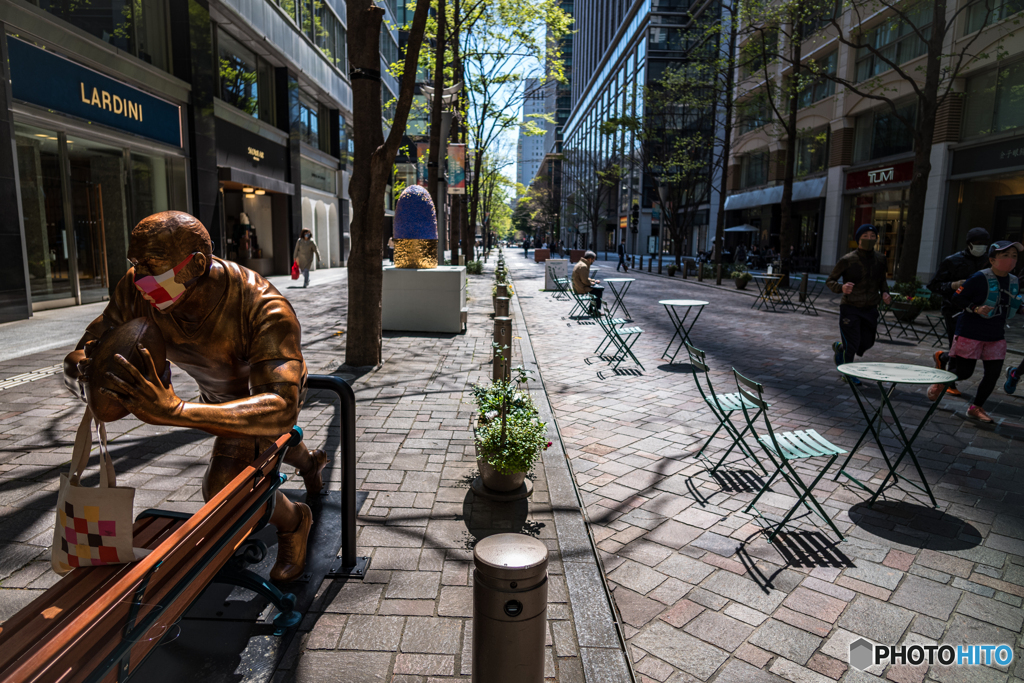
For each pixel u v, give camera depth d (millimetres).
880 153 25297
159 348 1984
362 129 7180
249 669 2352
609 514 3910
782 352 9711
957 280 6945
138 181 14156
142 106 13633
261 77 21516
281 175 23109
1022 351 9812
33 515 3559
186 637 2523
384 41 36812
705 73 28547
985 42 18781
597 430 5637
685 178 33062
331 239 31281
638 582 3135
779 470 3893
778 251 34844
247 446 2535
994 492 4312
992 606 2961
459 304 10453
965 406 6508
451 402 6188
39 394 6074
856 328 7180
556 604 2893
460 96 21516
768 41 22109
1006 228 19547
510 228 141625
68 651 1302
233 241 21641
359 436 5121
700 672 2484
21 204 10234
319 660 2428
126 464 4367
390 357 8375
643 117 32562
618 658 2506
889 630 2768
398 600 2848
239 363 2508
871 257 7082
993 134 19203
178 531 1705
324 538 3340
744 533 3674
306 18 24484
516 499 3945
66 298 12219
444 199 15852
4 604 2729
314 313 12914
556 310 15086
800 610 2910
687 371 8234
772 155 34656
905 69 22469
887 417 6086
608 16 72812
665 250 60750
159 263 2053
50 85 10805
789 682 2430
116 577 1840
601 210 75938
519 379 4758
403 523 3596
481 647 1978
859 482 4168
